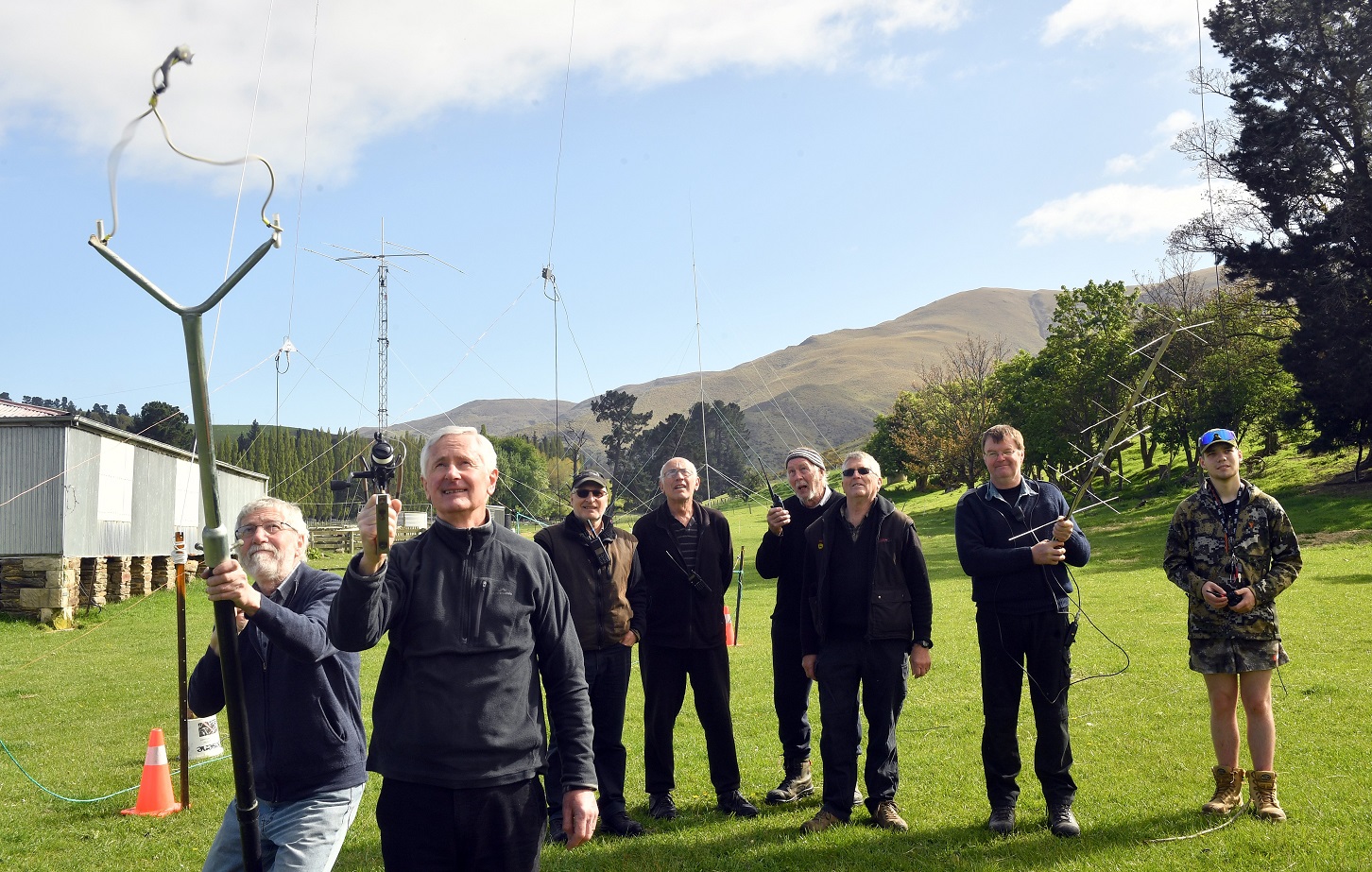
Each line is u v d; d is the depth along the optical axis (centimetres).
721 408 10519
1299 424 5059
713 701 705
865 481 655
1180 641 1396
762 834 637
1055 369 6278
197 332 277
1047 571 619
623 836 649
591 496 684
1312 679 1058
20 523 2289
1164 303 5638
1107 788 709
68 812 775
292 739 405
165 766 780
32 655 1833
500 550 378
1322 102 4653
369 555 333
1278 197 4700
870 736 657
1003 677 630
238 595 312
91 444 2439
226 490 3634
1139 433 588
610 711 674
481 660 360
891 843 607
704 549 714
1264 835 577
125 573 2698
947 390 9175
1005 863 560
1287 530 628
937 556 3741
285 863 390
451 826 348
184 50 254
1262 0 4647
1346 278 4638
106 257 266
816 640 690
